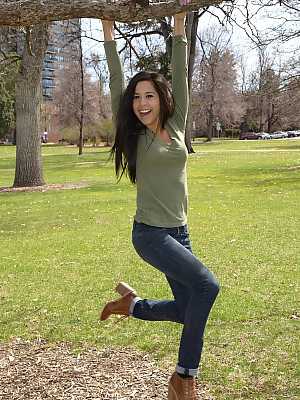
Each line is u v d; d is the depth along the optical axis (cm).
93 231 1220
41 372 475
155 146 353
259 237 1092
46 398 423
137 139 360
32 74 2238
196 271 331
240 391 434
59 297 723
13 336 579
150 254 342
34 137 2278
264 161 3309
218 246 1018
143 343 545
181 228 353
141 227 350
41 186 2252
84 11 351
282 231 1151
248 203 1597
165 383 449
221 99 7244
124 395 425
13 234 1219
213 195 1805
